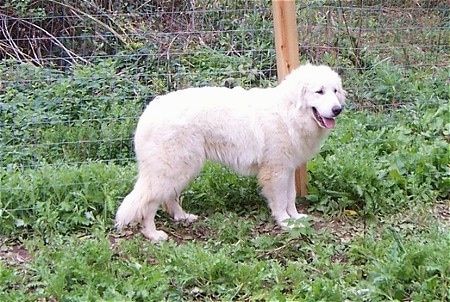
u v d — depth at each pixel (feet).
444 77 24.71
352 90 23.91
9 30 26.53
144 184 18.38
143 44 25.77
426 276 16.60
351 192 19.58
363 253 17.63
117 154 21.62
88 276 16.75
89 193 19.29
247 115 18.62
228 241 18.42
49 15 26.86
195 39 26.37
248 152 18.69
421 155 20.40
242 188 19.75
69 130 22.04
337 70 24.49
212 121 18.44
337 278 16.98
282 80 19.35
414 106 23.16
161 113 18.28
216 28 26.71
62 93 23.09
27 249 18.07
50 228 18.60
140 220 18.48
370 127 22.41
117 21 27.04
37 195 19.10
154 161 18.25
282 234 18.31
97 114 22.58
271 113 18.70
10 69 24.52
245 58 24.95
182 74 23.85
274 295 16.52
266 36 25.91
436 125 22.03
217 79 24.06
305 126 18.60
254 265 17.19
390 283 16.52
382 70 24.59
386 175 19.98
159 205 18.97
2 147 21.27
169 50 25.26
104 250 17.44
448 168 20.12
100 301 16.24
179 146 18.26
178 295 16.66
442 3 27.81
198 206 19.69
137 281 16.66
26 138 21.90
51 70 24.34
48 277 16.88
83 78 23.50
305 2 26.14
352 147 21.06
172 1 27.25
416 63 25.84
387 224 18.88
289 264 17.31
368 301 16.40
